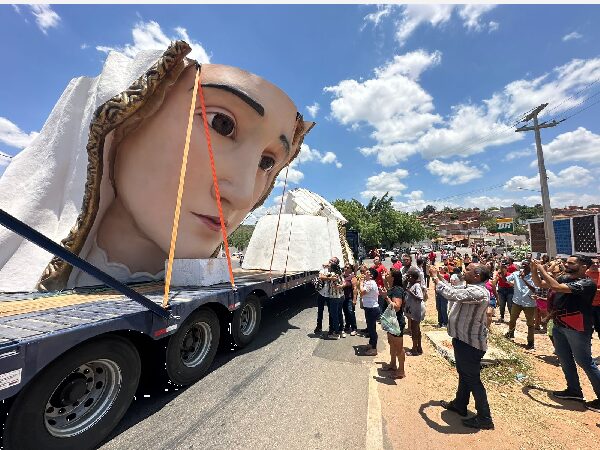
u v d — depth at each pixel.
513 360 5.27
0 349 1.87
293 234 11.97
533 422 3.48
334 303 6.46
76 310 3.03
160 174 5.22
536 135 18.19
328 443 2.85
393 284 4.77
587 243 20.22
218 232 5.81
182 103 5.18
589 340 3.95
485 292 3.36
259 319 5.87
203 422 3.10
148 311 3.08
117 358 2.81
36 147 6.06
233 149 5.45
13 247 5.15
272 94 5.79
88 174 4.89
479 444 3.00
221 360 4.79
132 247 5.64
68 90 6.30
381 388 4.11
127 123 4.98
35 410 2.18
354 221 39.84
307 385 4.03
